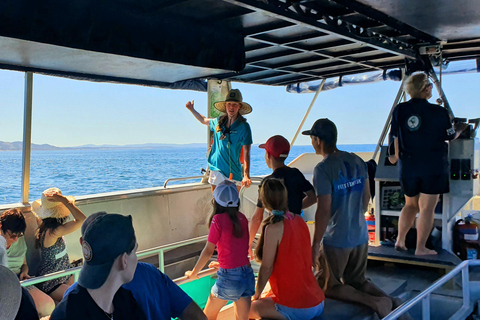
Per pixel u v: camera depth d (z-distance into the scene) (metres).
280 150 3.25
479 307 3.34
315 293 2.87
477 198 6.51
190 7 3.14
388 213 4.32
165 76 4.63
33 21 2.42
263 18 3.49
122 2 2.82
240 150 4.43
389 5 3.27
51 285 3.85
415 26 3.88
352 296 3.21
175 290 1.88
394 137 3.90
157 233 5.26
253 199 6.05
